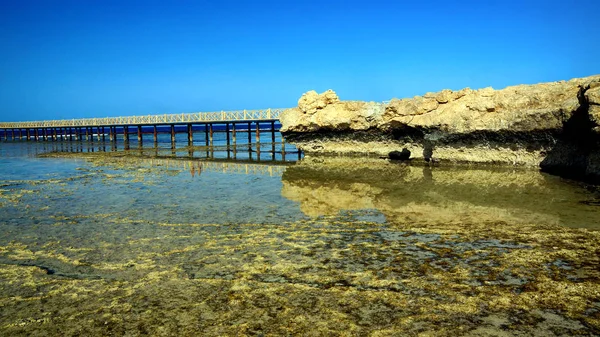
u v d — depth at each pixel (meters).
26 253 8.33
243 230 9.84
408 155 26.08
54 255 8.19
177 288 6.53
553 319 5.35
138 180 18.64
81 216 11.54
